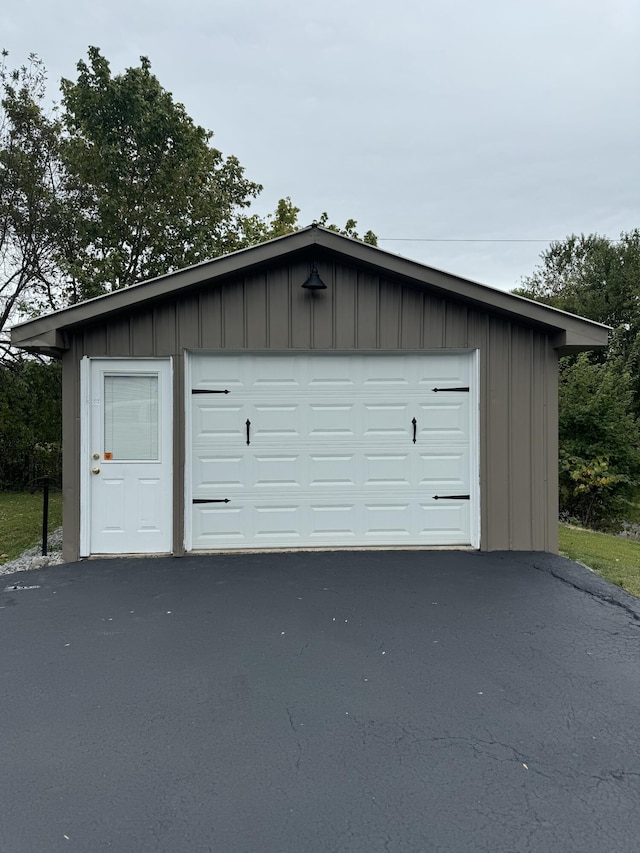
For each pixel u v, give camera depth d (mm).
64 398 5832
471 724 2742
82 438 5836
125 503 5902
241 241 15836
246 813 2121
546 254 30672
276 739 2609
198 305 5891
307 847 1946
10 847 1943
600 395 12711
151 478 5918
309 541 6129
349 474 6145
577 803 2182
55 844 1959
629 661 3453
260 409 6066
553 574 5227
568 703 2949
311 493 6125
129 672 3295
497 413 6070
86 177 12898
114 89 12930
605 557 6879
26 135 12594
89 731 2684
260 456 6074
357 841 1976
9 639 3793
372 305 6008
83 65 12945
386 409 6152
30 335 5496
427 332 6039
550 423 6090
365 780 2316
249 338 5926
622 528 12438
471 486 6164
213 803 2176
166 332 5863
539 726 2729
